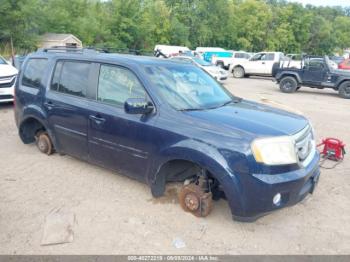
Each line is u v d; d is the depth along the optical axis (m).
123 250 3.13
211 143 3.32
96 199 4.05
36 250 3.09
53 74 4.95
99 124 4.20
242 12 66.19
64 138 4.78
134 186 4.43
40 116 5.03
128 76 4.06
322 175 5.08
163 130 3.61
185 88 4.12
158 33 52.22
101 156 4.33
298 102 12.87
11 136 6.57
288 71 15.82
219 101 4.24
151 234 3.37
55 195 4.13
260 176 3.14
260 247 3.23
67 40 41.50
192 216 3.71
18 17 37.03
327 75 14.84
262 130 3.34
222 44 65.00
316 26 78.19
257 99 12.86
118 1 47.88
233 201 3.26
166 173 3.86
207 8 61.62
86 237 3.30
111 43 46.19
